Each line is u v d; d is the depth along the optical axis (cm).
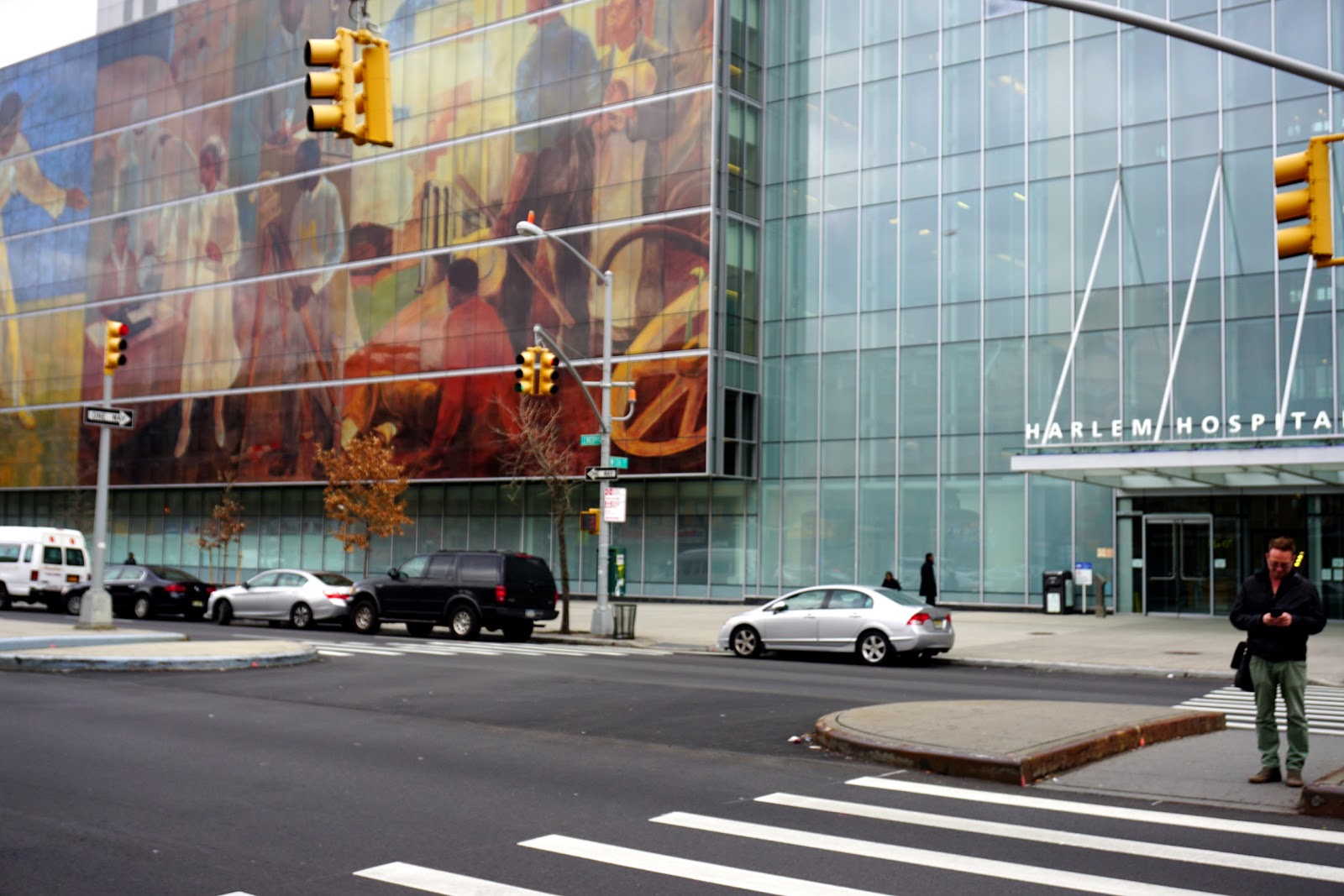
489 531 4778
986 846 776
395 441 4753
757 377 4212
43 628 2405
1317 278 3231
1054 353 3647
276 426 5141
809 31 4253
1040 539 3644
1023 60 3800
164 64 5769
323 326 5038
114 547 5903
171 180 5666
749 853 756
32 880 688
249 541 5469
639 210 4222
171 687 1647
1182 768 1043
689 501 4319
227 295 5384
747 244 4203
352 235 5000
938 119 3947
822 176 4166
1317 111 3288
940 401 3850
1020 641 2669
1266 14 3394
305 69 5241
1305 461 2738
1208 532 3394
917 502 3866
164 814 866
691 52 4178
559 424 4294
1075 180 3662
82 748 1145
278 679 1759
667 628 3122
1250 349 3306
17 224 6297
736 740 1234
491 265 4569
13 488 6106
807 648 2358
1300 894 665
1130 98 3594
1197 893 664
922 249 3934
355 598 2959
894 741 1101
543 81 4531
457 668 1958
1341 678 1997
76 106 6119
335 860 737
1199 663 2195
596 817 864
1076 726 1164
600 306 4278
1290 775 961
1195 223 3441
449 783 991
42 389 6056
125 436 5666
